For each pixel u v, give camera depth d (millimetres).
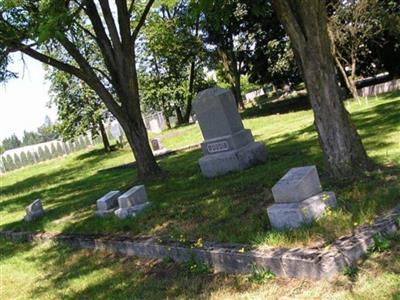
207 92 8117
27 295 5039
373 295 2916
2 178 22250
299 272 3479
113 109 9406
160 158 14117
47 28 5898
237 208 5309
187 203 6344
